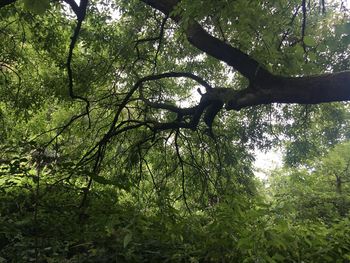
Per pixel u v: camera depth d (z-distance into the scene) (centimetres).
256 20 504
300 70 571
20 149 520
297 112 1159
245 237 401
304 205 1174
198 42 672
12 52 1186
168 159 1070
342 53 840
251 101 631
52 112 1439
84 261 429
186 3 496
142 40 920
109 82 1010
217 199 918
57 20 1083
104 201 555
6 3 566
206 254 436
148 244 448
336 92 553
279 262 416
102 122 1062
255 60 627
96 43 985
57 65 1071
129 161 912
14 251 433
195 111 811
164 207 614
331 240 455
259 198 444
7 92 1208
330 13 621
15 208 503
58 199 507
